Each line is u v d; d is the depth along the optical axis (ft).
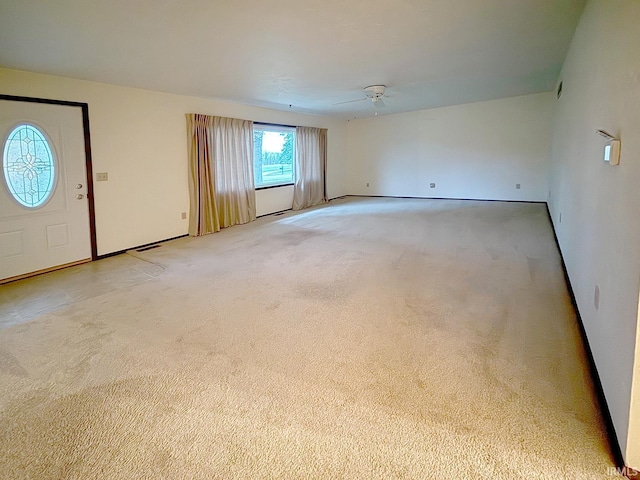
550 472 4.67
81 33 9.86
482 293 10.73
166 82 15.53
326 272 12.90
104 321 9.33
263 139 25.07
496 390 6.32
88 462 4.99
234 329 8.77
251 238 18.42
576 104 11.87
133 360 7.51
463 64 15.33
